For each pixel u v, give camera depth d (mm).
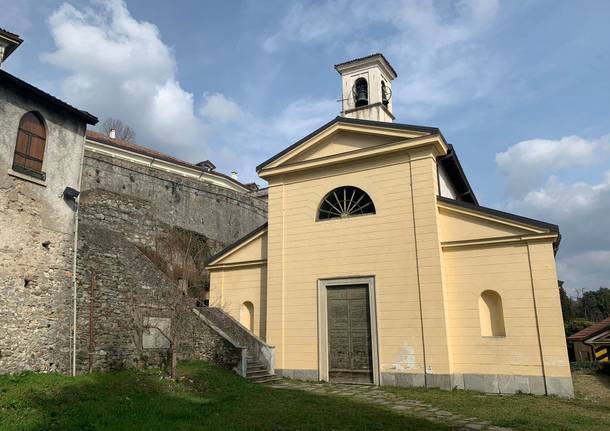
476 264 14125
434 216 14570
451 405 10734
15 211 11422
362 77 20438
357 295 15391
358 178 16219
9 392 9312
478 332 13664
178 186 27703
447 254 14578
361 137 16500
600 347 19922
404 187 15305
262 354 15414
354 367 14828
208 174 37531
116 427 7645
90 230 13734
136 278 14383
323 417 8984
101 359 12688
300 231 16844
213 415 8922
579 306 53719
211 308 16984
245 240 18484
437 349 13648
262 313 17500
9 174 11383
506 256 13781
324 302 15812
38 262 11758
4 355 10602
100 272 13328
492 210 14070
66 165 12953
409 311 14312
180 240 24922
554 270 13102
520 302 13352
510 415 9562
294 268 16594
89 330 12602
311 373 15375
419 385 13680
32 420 7688
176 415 8742
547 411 10109
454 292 14234
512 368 13055
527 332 13109
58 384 10336
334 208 16594
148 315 14312
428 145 15094
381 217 15453
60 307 12055
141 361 13703
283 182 17734
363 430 8016
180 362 14641
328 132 16891
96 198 20750
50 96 12406
